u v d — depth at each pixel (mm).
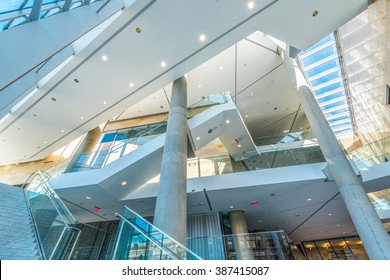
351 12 5809
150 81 7777
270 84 11195
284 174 7527
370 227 5172
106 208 9109
